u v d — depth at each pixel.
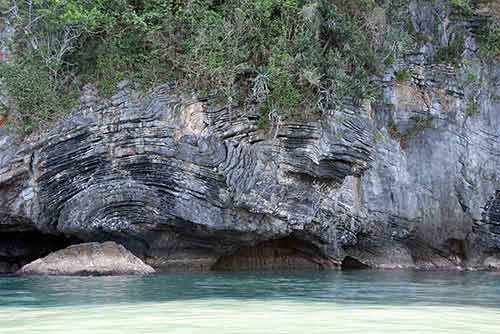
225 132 20.14
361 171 21.94
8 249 22.47
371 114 25.00
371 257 26.22
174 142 19.62
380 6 25.23
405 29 26.58
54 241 22.73
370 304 12.28
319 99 20.80
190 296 13.27
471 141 27.48
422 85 27.02
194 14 20.97
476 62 28.22
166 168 19.62
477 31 28.44
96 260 18.36
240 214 20.20
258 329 8.94
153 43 20.75
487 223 27.25
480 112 27.92
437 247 26.69
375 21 24.08
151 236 20.31
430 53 27.34
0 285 15.11
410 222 26.02
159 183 19.62
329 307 11.63
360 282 17.95
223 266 23.06
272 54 20.78
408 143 26.58
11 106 20.45
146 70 20.53
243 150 20.12
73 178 19.80
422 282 18.45
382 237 25.78
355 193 24.81
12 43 21.62
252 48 21.11
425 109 26.91
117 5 21.33
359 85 21.95
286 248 24.00
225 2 21.55
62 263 18.27
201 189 19.64
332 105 21.06
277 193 20.39
